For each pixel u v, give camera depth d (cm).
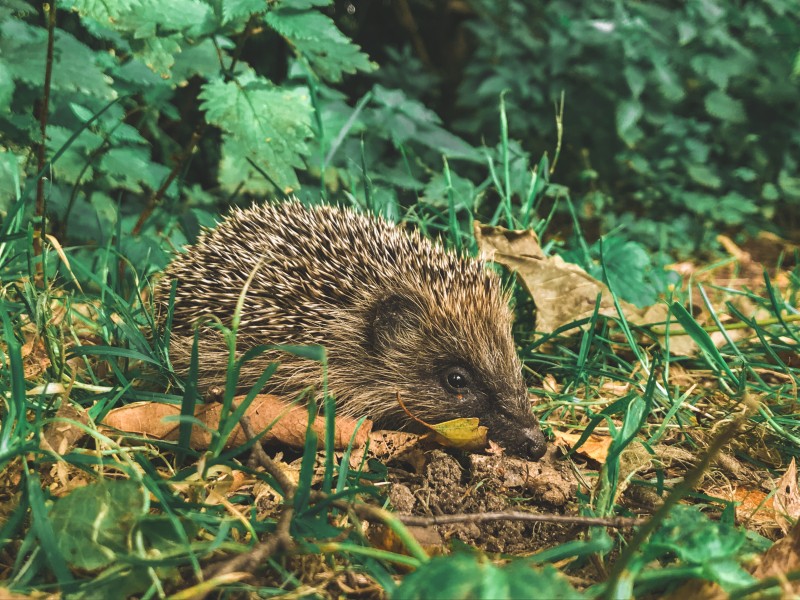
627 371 48
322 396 42
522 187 66
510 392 42
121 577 28
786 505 36
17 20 51
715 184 85
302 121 48
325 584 29
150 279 51
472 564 25
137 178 54
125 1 46
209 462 31
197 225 58
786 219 95
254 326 42
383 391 43
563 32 86
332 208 47
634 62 84
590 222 86
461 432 38
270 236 44
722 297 62
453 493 36
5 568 30
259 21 50
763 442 40
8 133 51
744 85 92
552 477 37
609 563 31
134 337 41
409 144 73
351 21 98
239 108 47
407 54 91
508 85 85
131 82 56
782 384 47
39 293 44
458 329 42
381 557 28
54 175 52
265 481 32
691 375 48
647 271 59
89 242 54
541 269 50
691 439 41
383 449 38
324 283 43
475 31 87
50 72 48
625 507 35
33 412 36
